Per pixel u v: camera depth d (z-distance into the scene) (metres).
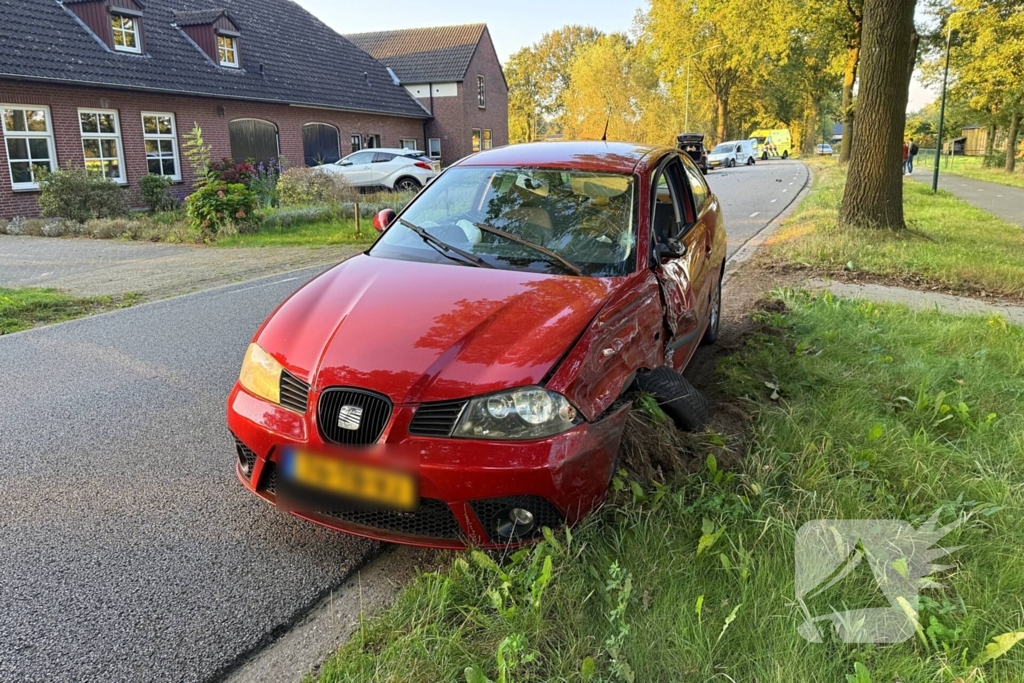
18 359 5.73
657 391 3.35
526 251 3.63
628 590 2.32
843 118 38.66
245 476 3.08
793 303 7.06
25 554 2.96
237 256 11.59
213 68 23.81
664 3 44.84
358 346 2.79
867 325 6.09
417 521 2.66
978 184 30.28
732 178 30.44
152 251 12.28
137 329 6.68
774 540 2.73
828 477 3.22
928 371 4.76
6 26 17.62
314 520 2.81
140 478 3.67
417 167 22.56
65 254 11.90
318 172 18.73
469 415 2.55
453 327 2.85
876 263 9.18
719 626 2.28
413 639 2.26
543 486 2.53
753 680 2.09
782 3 29.23
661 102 51.97
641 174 4.11
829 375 4.70
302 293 3.40
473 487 2.50
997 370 4.99
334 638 2.47
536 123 85.12
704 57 48.38
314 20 34.53
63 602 2.64
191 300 7.98
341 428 2.64
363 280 3.39
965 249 10.29
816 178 28.69
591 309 3.02
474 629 2.32
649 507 2.92
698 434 3.47
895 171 11.48
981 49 26.55
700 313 4.66
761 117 69.31
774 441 3.62
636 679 2.09
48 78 17.11
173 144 21.72
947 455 3.52
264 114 25.41
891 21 10.91
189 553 2.98
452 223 3.92
